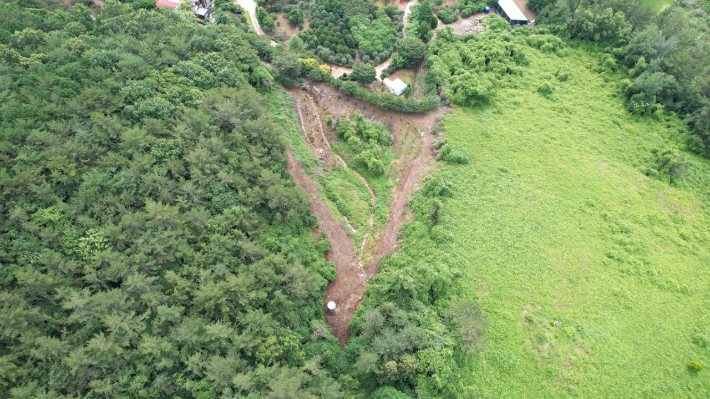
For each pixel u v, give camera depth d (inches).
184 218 2373.3
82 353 1804.9
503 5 4655.5
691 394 2233.0
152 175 2411.4
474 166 3316.9
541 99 3814.0
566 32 4234.7
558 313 2522.1
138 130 2566.4
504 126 3597.4
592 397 2218.3
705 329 2481.5
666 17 4148.6
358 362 2203.5
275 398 1855.3
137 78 2997.0
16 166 2241.6
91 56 2992.1
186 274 2219.5
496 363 2314.2
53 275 1993.1
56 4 4151.1
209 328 2000.5
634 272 2721.5
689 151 3499.0
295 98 3836.1
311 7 4613.7
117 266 2059.5
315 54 4264.3
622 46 4052.7
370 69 3816.4
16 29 3324.3
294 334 2262.6
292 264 2493.8
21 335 1803.6
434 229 2861.7
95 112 2591.0
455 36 4205.2
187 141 2682.1
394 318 2373.3
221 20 4215.1
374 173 3440.0
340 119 3799.2
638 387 2252.7
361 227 3147.1
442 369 2160.4
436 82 3811.5
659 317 2527.1
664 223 3011.8
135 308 2049.7
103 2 4581.7
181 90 3016.7
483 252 2783.0
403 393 2148.1
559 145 3472.0
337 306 2719.0
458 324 2335.1
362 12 4544.8
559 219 2987.2
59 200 2219.5
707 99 3486.7
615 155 3430.1
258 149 2918.3
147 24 3695.9
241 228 2544.3
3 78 2598.4
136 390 1865.2
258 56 4005.9
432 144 3528.5
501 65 3932.1
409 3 4874.5
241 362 2021.4
